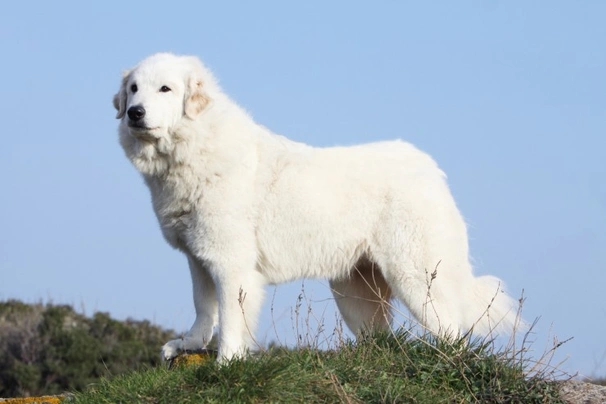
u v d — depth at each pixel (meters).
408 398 7.20
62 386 20.08
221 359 7.88
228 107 9.47
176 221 9.26
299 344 8.02
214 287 9.48
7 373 20.19
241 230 9.07
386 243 9.31
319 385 7.23
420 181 9.44
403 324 8.58
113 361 20.88
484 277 9.93
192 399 6.98
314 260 9.46
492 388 7.54
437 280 9.19
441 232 9.30
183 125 9.02
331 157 9.59
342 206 9.36
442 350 7.96
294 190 9.29
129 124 8.92
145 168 9.24
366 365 7.69
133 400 7.17
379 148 9.77
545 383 7.72
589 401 7.62
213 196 9.02
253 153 9.38
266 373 7.16
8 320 22.39
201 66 9.48
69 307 23.45
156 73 9.12
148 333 22.97
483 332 9.59
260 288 9.20
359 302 10.00
